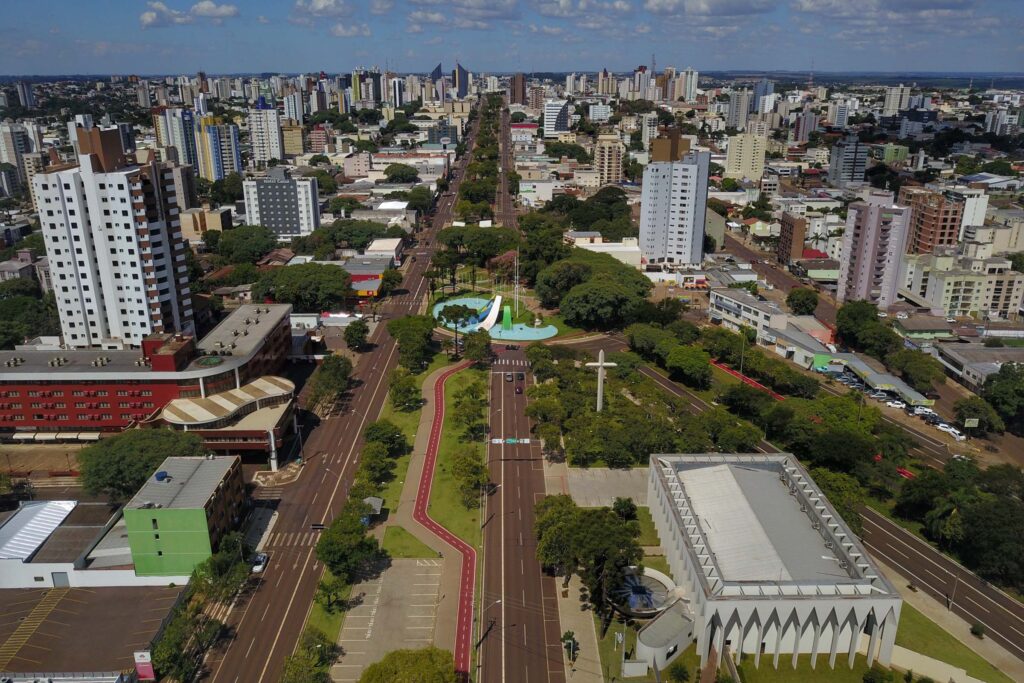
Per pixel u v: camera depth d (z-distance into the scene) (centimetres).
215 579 17825
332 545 17912
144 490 18725
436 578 18825
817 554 17012
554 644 16700
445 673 14250
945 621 17650
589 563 17012
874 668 15888
